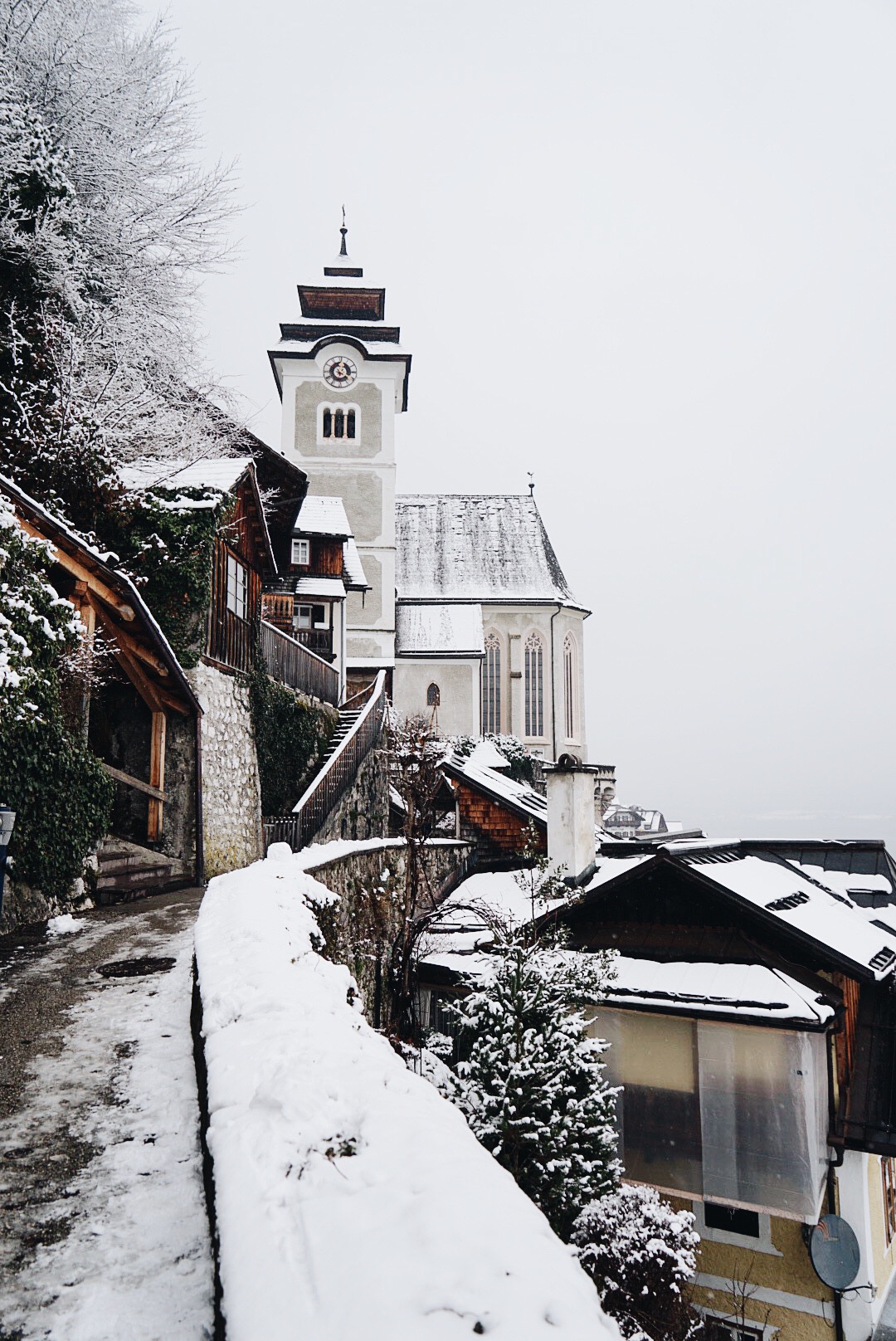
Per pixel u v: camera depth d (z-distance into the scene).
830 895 12.88
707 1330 9.88
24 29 15.82
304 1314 1.81
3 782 7.90
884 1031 11.45
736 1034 9.81
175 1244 3.03
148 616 10.77
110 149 16.50
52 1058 4.80
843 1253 9.34
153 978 6.43
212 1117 3.04
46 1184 3.45
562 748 48.25
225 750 14.59
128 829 12.89
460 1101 7.77
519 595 48.66
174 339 17.19
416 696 42.81
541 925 11.05
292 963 4.97
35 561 8.81
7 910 8.14
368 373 44.53
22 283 14.78
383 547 43.25
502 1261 1.83
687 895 11.18
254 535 16.72
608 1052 10.34
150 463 15.52
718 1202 9.59
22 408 13.71
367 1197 2.20
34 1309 2.67
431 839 16.00
